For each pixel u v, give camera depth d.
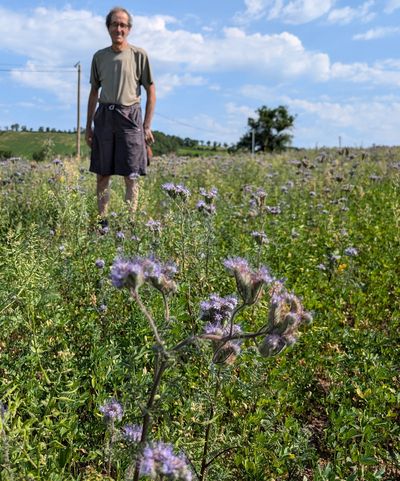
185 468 1.97
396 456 3.13
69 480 2.61
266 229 7.15
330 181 9.91
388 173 12.13
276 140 64.62
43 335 3.51
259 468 2.99
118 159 7.26
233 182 11.75
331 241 6.93
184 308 4.36
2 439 2.42
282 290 2.58
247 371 3.45
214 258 5.23
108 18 7.20
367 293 5.64
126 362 2.99
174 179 11.38
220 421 3.31
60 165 7.80
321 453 3.43
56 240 5.30
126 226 5.54
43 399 3.17
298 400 3.73
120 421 2.85
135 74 7.34
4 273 3.96
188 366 3.26
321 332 4.46
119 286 2.17
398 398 3.52
